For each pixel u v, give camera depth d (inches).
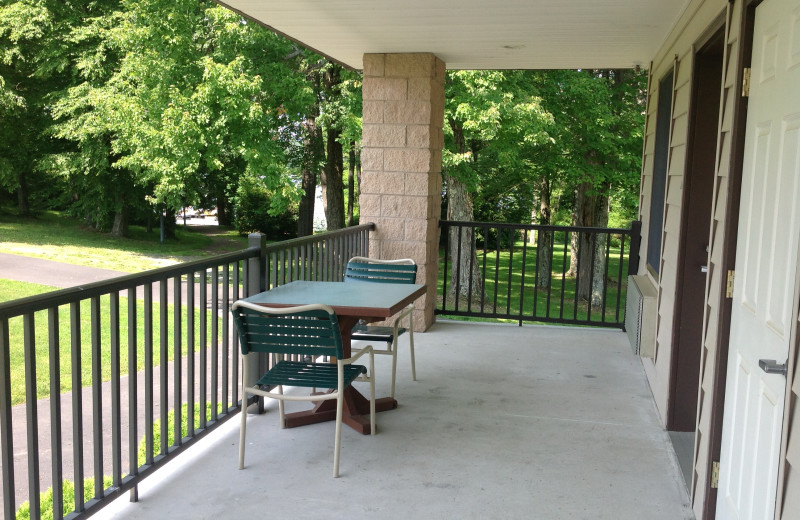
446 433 147.6
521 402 169.8
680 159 156.5
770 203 82.7
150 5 567.2
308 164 659.4
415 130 238.8
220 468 128.0
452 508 113.7
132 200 787.4
